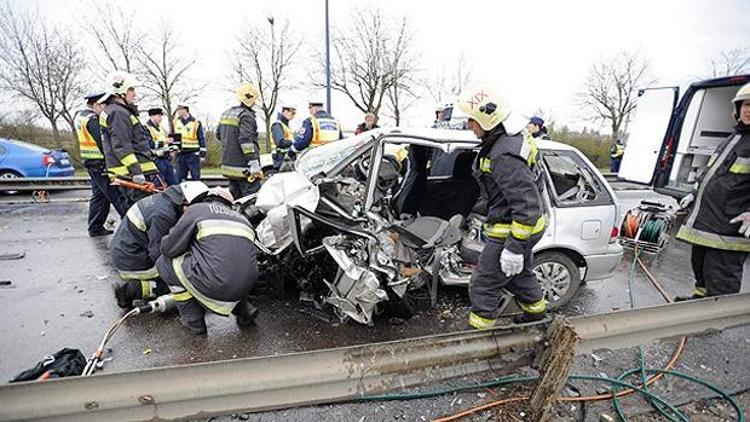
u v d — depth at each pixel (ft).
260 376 5.60
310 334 11.09
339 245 10.47
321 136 22.30
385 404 8.52
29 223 20.67
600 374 9.70
